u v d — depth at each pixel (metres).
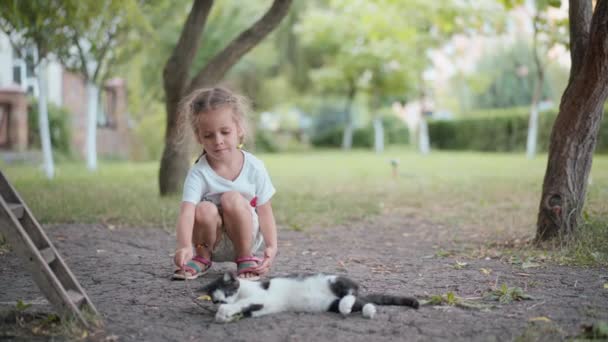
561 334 2.90
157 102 20.12
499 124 27.34
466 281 4.18
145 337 2.93
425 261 5.04
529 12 17.11
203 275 4.36
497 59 33.09
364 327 3.06
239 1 19.55
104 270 4.60
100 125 21.34
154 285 4.08
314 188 11.62
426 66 27.75
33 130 18.33
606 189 9.22
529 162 18.48
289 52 34.00
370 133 37.31
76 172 14.12
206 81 8.52
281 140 37.59
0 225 2.84
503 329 3.03
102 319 3.19
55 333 2.96
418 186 11.86
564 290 3.86
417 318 3.22
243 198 4.01
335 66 32.12
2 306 3.45
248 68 29.92
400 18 24.72
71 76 19.97
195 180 3.96
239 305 3.15
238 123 3.85
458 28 23.36
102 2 10.63
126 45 14.11
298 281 3.29
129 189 10.13
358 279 4.29
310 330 3.01
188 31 8.54
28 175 12.77
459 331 3.00
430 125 33.12
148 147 21.25
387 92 31.06
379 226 7.30
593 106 5.12
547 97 31.25
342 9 29.84
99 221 7.06
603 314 3.27
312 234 6.66
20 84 19.03
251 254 4.11
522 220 7.27
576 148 5.27
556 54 20.30
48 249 3.19
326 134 38.84
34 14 10.55
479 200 9.51
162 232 6.47
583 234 5.26
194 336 2.94
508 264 4.77
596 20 4.79
